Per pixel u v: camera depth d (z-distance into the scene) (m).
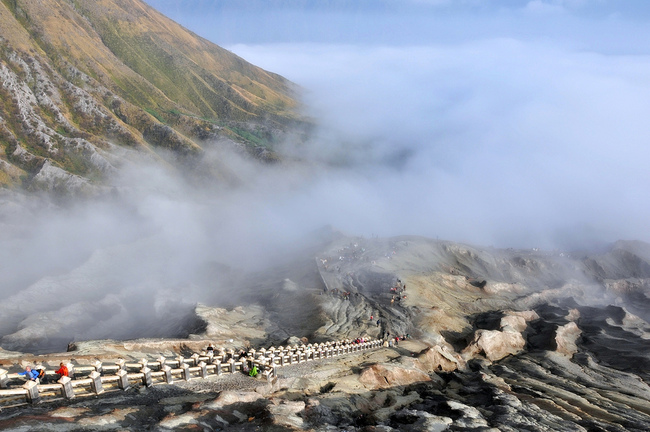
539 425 36.16
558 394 51.97
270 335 65.75
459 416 36.72
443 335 77.12
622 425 43.25
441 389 50.88
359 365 49.06
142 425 20.92
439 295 99.19
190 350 46.59
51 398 21.56
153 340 46.56
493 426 34.44
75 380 22.59
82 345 40.16
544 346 79.69
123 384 24.89
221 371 33.19
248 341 59.19
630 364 71.75
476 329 84.50
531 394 49.81
